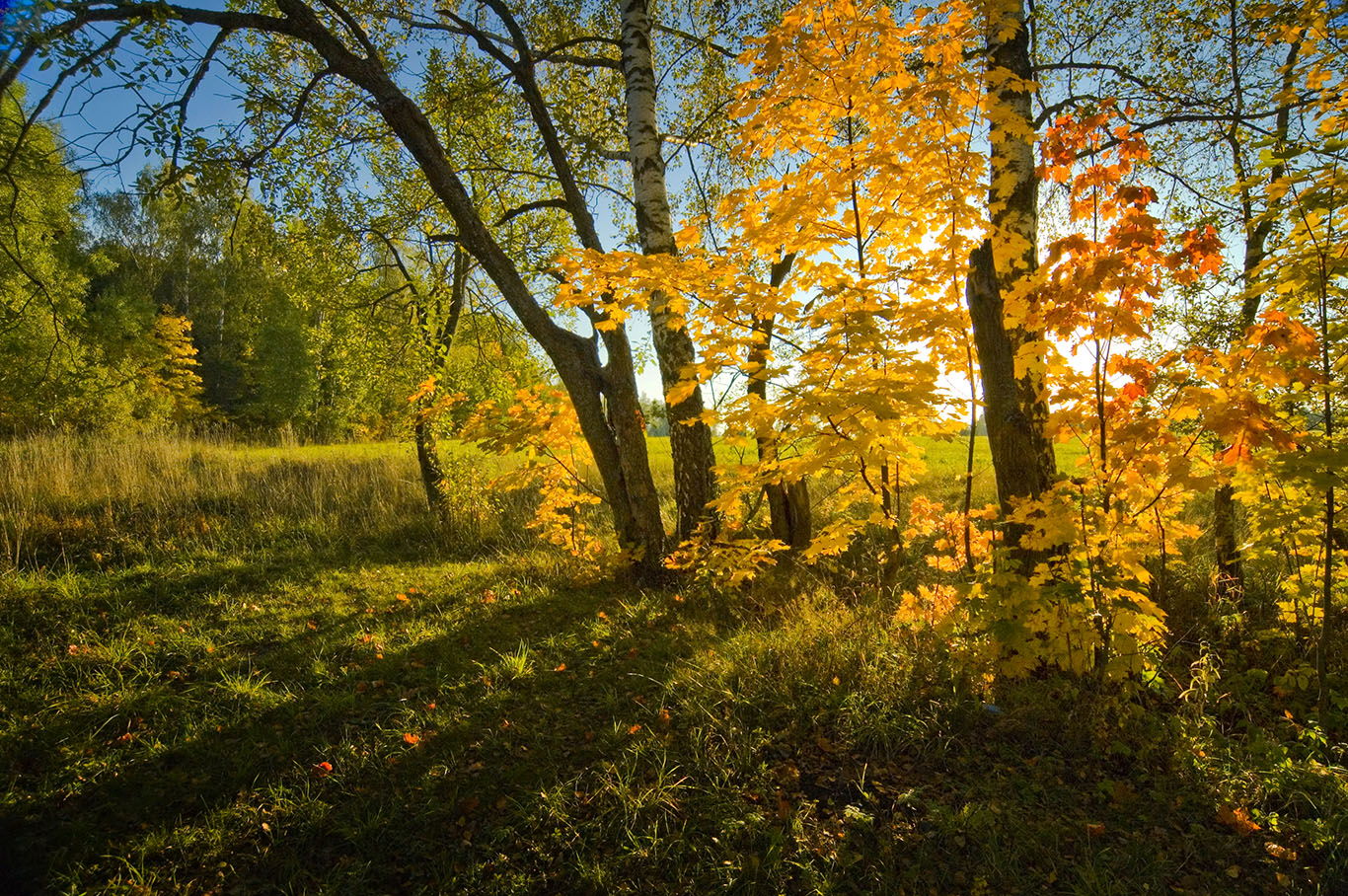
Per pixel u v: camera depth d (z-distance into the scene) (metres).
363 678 3.82
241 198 5.13
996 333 3.92
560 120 7.11
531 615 4.91
